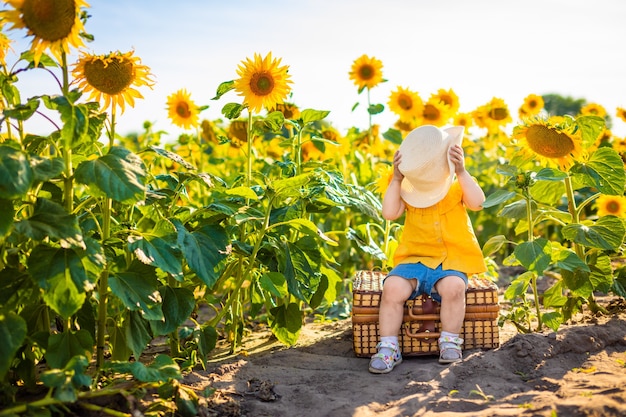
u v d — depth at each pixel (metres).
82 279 2.83
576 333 3.72
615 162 4.14
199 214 3.87
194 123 5.50
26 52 3.21
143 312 3.04
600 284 4.30
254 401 3.20
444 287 3.70
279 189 3.69
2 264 3.10
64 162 3.05
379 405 3.07
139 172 3.03
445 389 3.20
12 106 2.96
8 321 2.77
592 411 2.70
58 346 2.97
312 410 3.06
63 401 2.65
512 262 4.51
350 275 6.52
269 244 3.91
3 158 2.72
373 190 4.98
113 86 3.17
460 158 3.85
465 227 3.85
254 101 4.03
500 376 3.37
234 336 4.12
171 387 3.02
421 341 3.81
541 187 4.53
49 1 2.84
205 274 3.25
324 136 6.51
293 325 4.08
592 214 7.36
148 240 3.19
